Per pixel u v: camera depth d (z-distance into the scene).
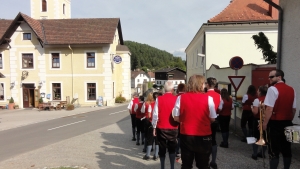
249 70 10.07
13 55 25.86
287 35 7.36
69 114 18.92
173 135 4.73
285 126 4.07
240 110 11.27
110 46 26.02
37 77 25.89
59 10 38.41
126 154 6.57
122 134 9.63
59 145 7.78
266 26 17.59
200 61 21.66
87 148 7.31
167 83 4.91
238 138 7.69
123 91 31.78
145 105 6.36
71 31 26.61
